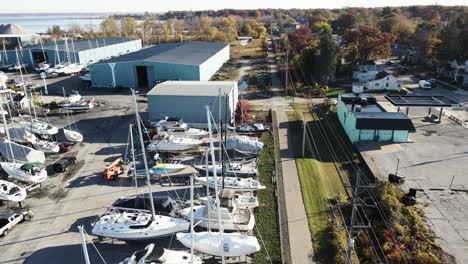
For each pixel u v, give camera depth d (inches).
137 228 1059.9
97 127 2027.6
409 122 1702.8
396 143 1720.0
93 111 2321.6
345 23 6225.4
